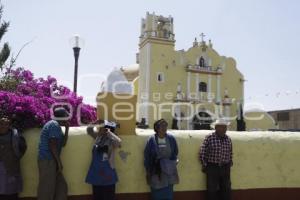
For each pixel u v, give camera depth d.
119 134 6.29
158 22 45.75
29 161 5.98
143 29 46.66
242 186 6.68
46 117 6.49
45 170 5.45
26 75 8.61
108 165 5.73
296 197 6.86
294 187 6.86
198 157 6.55
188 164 6.51
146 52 45.16
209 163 6.29
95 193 5.77
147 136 6.40
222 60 48.12
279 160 6.86
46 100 7.84
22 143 5.66
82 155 6.09
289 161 6.89
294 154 6.91
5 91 7.28
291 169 6.88
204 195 6.54
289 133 7.05
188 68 45.78
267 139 6.86
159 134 6.08
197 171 6.53
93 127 6.20
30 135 6.11
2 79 8.25
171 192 6.02
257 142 6.80
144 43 45.69
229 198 6.32
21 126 6.25
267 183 6.77
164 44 45.28
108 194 5.71
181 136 6.57
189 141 6.56
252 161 6.75
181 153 6.50
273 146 6.84
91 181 5.70
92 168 5.75
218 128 6.31
